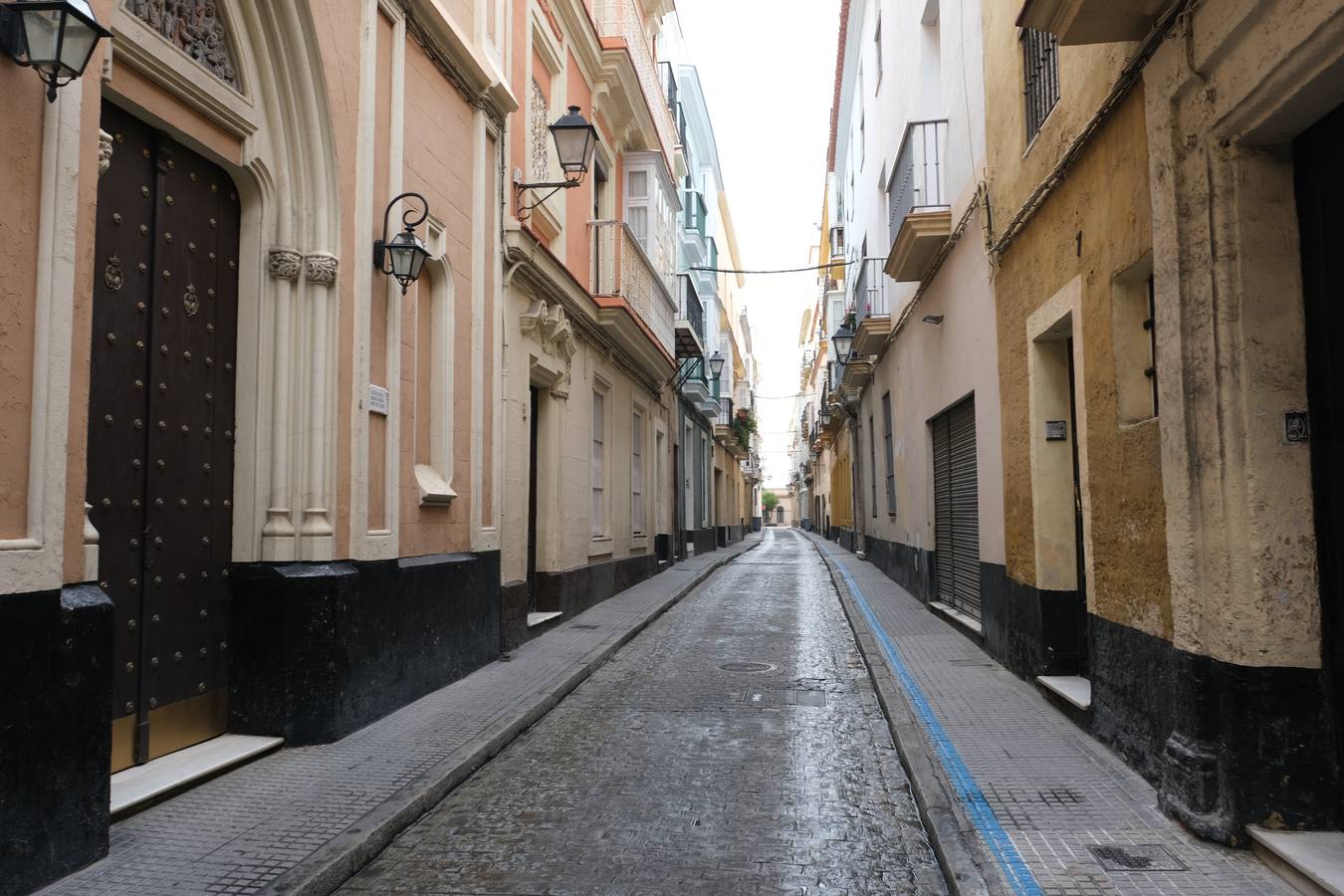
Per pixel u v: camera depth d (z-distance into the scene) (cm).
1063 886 348
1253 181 385
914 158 1080
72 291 370
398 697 659
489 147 889
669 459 2078
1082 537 631
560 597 1133
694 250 2800
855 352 1877
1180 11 402
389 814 435
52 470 355
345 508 607
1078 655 678
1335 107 351
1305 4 318
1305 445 376
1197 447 405
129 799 428
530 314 993
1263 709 374
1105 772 489
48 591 351
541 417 1136
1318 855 341
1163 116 423
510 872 393
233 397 562
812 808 476
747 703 730
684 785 515
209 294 539
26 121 351
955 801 447
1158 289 436
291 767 512
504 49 934
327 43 588
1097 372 547
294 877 361
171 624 503
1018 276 734
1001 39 771
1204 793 393
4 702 331
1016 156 729
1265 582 374
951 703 666
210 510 539
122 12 439
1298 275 381
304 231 586
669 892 372
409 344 708
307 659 557
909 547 1439
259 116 561
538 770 548
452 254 792
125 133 472
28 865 341
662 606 1316
